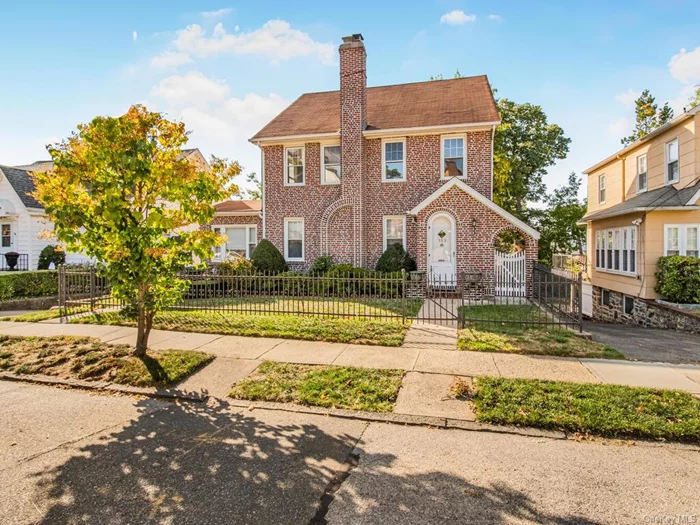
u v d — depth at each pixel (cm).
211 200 688
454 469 398
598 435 471
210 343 829
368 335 867
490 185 1711
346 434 474
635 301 1456
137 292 716
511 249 2292
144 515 328
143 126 651
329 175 1892
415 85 2183
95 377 652
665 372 658
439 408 538
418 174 1786
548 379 622
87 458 416
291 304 1250
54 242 2166
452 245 1590
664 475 388
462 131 1727
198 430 483
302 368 679
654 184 1591
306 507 338
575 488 366
